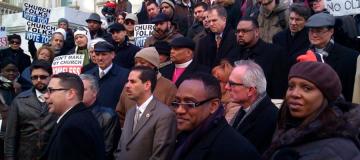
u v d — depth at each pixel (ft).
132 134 15.56
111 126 17.35
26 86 25.71
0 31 37.58
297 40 20.17
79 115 13.57
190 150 10.48
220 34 21.22
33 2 67.92
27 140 19.26
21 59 34.65
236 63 14.37
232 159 9.98
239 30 18.98
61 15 48.60
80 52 29.04
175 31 25.73
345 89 17.65
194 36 27.55
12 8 63.26
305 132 8.86
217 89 10.82
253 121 13.32
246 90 13.51
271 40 22.93
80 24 50.29
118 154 15.93
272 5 22.84
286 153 8.85
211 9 21.43
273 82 18.44
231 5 26.91
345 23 21.70
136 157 15.08
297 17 20.01
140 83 15.78
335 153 8.43
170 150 14.82
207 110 10.70
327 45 17.97
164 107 15.51
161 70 20.88
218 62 20.85
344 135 8.66
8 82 25.75
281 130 9.55
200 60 22.02
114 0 55.88
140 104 15.88
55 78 14.23
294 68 9.40
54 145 13.24
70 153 12.92
